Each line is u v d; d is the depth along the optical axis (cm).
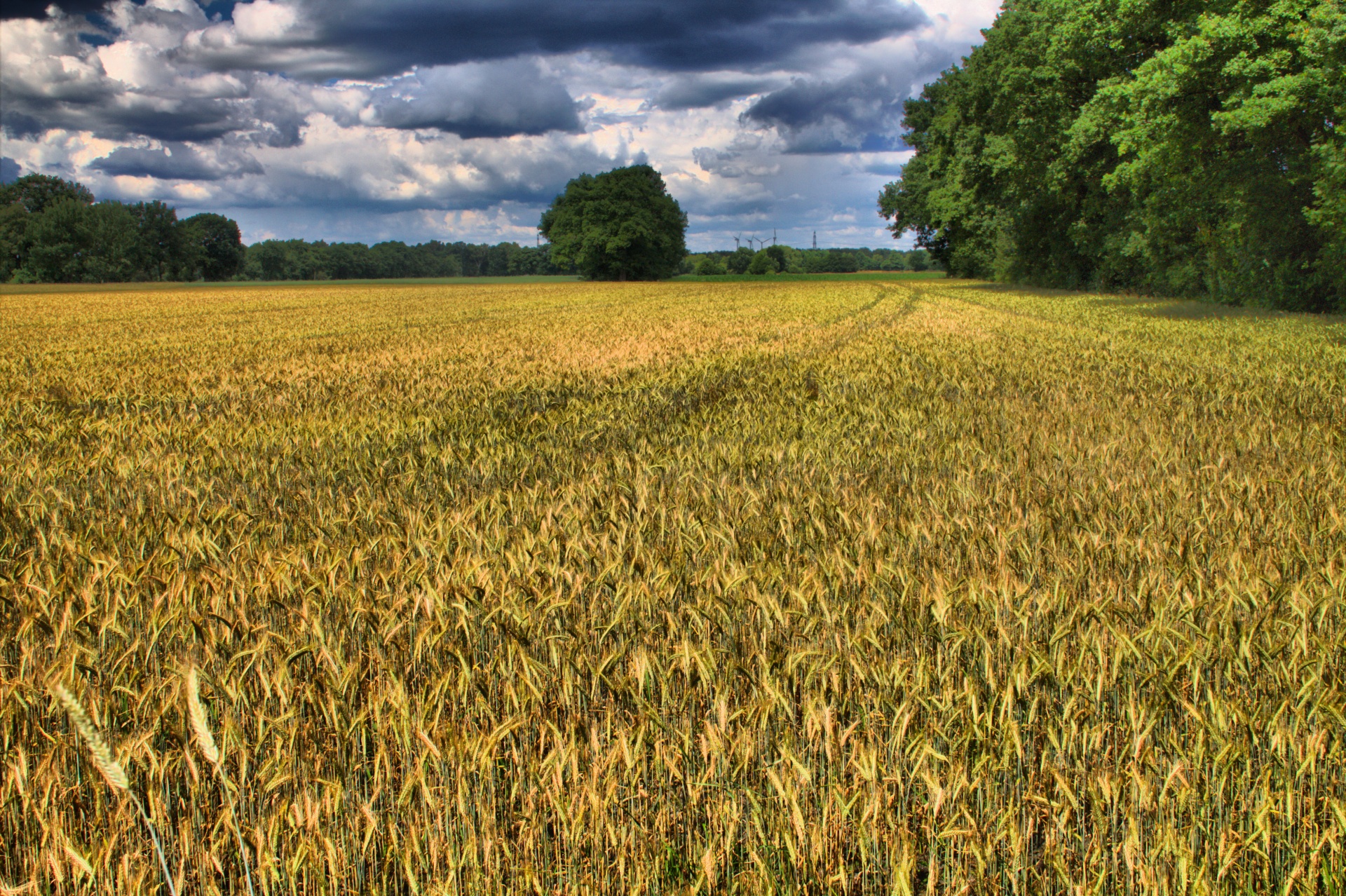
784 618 390
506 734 290
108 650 392
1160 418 995
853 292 5800
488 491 715
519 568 460
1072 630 369
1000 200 4900
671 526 560
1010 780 298
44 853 262
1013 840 258
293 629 400
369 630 395
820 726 293
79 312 4819
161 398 1410
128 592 435
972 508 609
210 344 2586
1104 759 301
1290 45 2444
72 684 317
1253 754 304
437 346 2362
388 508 644
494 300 5853
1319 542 517
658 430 1022
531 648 385
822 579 440
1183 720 320
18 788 282
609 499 642
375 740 306
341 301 6056
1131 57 3431
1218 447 807
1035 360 1592
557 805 263
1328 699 294
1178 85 2625
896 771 286
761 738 307
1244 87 2480
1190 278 3534
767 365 1669
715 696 322
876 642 351
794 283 9181
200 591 436
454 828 285
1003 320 2794
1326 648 346
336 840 275
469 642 383
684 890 256
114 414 1216
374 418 1098
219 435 991
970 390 1259
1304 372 1344
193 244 12888
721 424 1034
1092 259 4803
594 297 6091
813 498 614
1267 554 488
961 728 306
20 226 11744
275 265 15650
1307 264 2867
